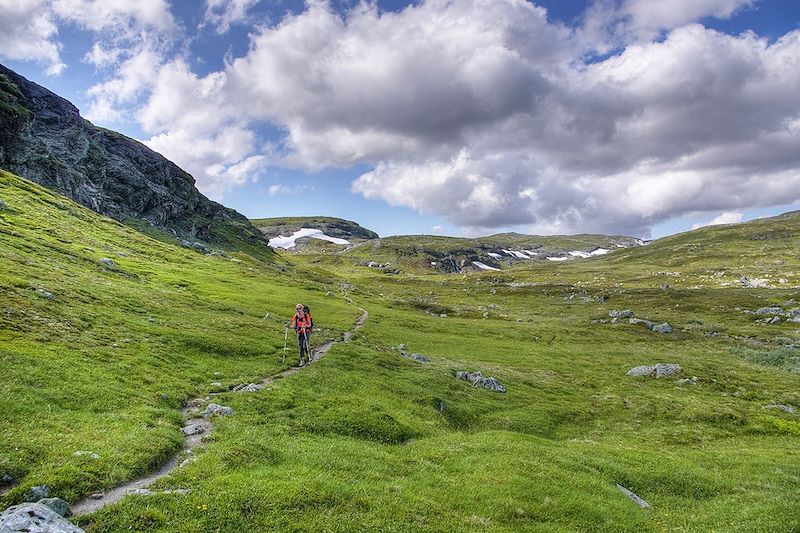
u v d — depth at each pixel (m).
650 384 67.50
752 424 50.81
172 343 42.53
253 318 67.50
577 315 150.75
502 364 72.31
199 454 22.11
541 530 19.91
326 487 19.67
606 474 28.95
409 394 42.94
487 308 166.38
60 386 26.41
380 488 21.03
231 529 16.08
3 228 68.75
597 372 73.25
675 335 111.69
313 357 50.19
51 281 49.41
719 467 34.44
